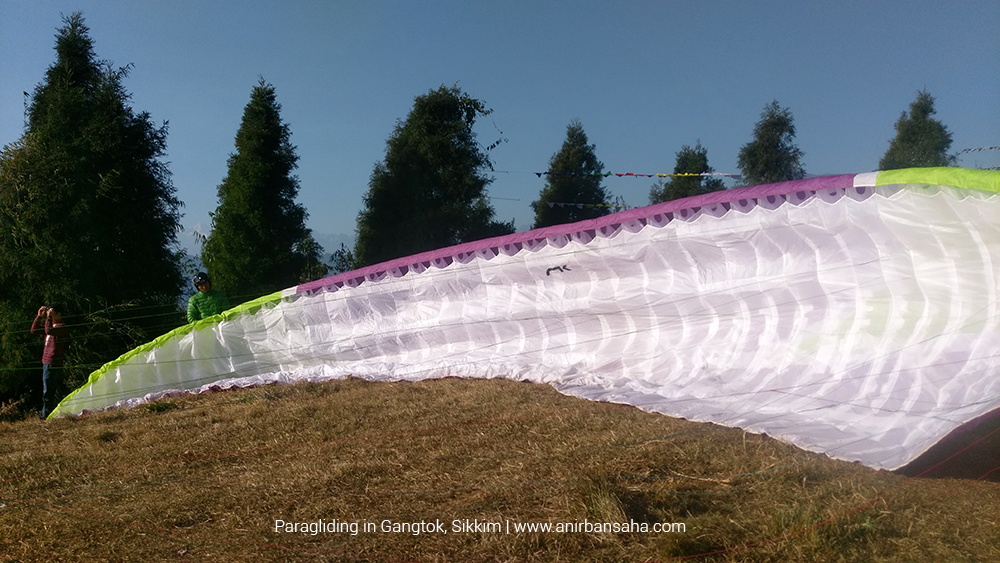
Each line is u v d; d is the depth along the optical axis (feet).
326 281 28.58
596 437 14.67
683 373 19.76
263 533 11.28
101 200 36.52
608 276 22.56
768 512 10.55
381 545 10.55
